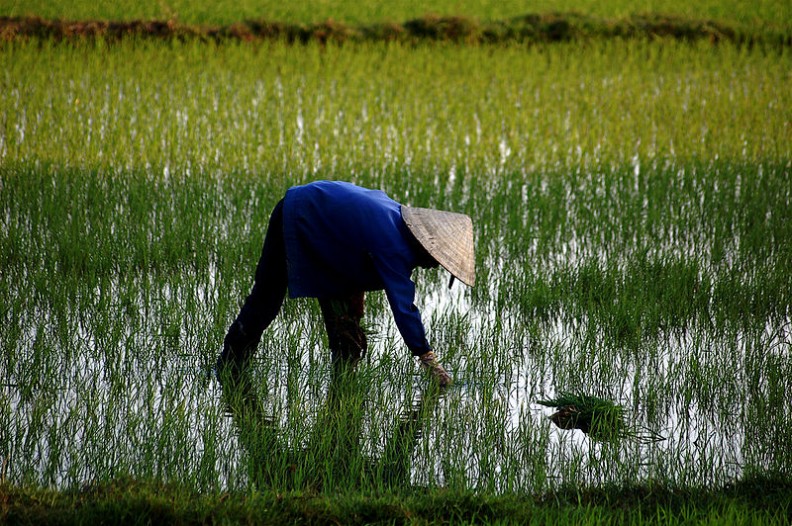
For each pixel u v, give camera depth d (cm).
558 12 6291
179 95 4159
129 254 2506
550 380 1911
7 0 5788
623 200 3116
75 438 1545
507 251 2728
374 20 6103
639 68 5234
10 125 3538
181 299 2248
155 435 1534
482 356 1936
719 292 2325
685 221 2955
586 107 4222
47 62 4575
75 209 2794
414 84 4625
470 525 1304
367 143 3631
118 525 1237
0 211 2809
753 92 4625
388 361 1889
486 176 3356
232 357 1898
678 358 2003
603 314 2161
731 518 1285
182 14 5794
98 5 5903
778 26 6209
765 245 2712
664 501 1414
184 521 1260
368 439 1593
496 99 4412
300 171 3262
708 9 6838
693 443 1623
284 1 6656
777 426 1623
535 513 1330
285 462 1474
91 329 2025
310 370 1850
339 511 1303
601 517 1334
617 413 1692
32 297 2175
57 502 1302
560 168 3484
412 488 1445
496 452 1562
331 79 4684
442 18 5853
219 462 1494
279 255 1830
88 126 3688
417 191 3058
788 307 2300
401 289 1703
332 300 1827
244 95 4194
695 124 4072
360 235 1708
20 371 1786
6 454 1469
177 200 2962
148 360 1912
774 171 3453
